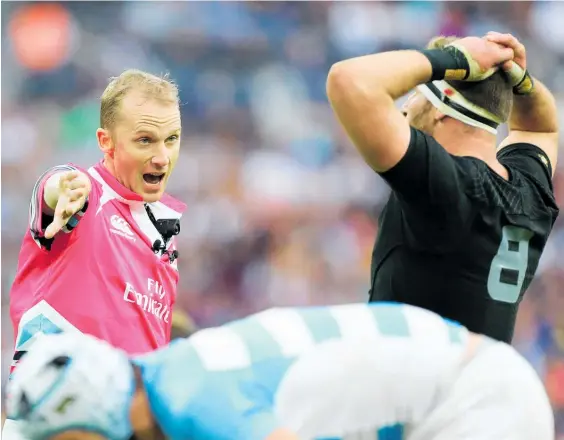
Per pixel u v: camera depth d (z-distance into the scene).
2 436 11.39
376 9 53.50
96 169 13.18
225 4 52.44
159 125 12.85
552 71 52.31
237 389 8.42
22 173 46.03
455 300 10.88
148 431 8.47
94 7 51.62
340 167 46.22
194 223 42.06
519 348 35.03
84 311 12.59
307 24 53.19
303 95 51.31
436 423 9.11
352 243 42.31
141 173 12.98
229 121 49.34
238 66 51.69
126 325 12.81
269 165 46.66
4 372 31.88
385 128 10.32
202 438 8.26
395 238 11.09
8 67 50.03
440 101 11.33
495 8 53.50
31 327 12.63
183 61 51.41
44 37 50.28
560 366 34.84
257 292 40.12
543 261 38.22
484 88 11.24
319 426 8.80
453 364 9.25
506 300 11.13
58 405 7.86
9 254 40.53
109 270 12.77
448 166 10.59
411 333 9.27
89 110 49.00
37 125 47.94
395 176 10.48
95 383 7.96
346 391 8.84
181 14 51.97
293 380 8.70
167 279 13.55
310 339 8.96
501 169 11.47
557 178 44.31
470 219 10.77
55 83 50.03
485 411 9.15
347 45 53.00
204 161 45.91
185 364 8.53
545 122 12.74
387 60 10.52
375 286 11.35
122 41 51.50
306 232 42.44
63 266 12.66
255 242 41.66
